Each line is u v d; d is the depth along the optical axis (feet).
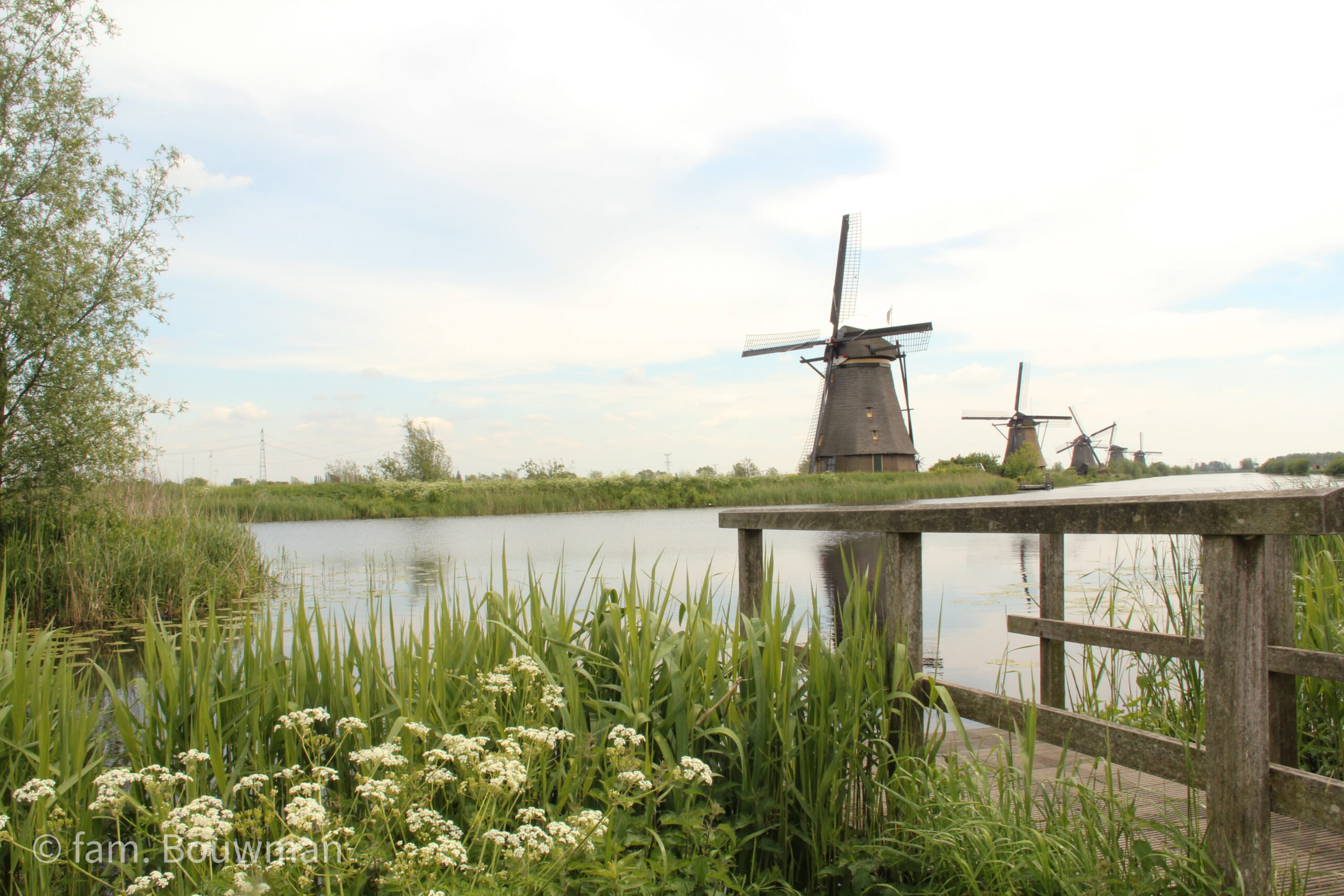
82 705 8.66
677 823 7.87
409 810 7.16
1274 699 10.21
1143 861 7.25
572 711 8.84
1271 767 6.49
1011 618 14.25
